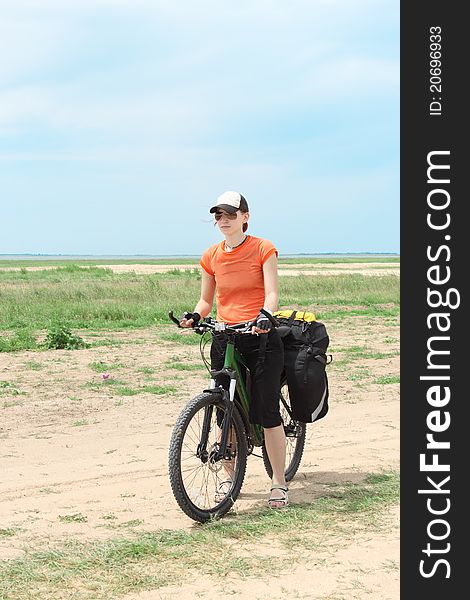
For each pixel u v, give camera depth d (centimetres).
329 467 685
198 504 554
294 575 450
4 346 1431
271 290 565
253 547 494
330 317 2028
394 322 1914
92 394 1038
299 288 2788
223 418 572
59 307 2102
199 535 512
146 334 1697
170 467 529
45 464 705
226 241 582
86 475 664
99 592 427
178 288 2619
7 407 955
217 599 418
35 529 531
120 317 2002
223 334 562
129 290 2502
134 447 766
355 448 751
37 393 1041
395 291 2694
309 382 593
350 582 440
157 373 1201
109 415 917
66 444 781
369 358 1338
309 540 505
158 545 493
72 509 575
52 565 461
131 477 659
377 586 436
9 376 1166
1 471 681
